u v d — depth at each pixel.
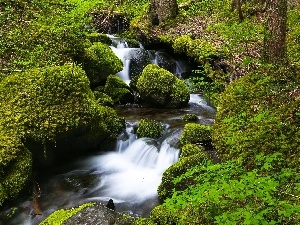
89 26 15.06
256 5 13.28
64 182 7.38
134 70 12.95
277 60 6.98
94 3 14.02
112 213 5.37
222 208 3.90
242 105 6.53
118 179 7.50
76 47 10.03
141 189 7.06
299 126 5.30
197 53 11.70
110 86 10.83
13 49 9.77
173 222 4.94
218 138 6.34
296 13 10.83
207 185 3.60
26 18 11.49
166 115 9.76
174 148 7.83
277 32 6.88
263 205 3.54
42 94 7.53
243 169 4.06
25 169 6.83
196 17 15.38
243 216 3.34
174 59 13.48
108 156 8.34
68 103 7.57
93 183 7.37
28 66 9.20
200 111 9.99
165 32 14.59
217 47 11.26
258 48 9.82
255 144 5.39
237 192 3.38
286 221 3.63
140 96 10.80
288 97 6.02
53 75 7.74
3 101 7.49
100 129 8.11
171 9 15.71
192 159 6.46
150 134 8.55
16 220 6.30
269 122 5.59
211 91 9.88
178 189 5.98
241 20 12.75
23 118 7.20
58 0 13.13
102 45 11.60
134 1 18.03
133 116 9.74
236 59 9.94
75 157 8.17
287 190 4.04
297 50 8.66
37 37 10.22
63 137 7.50
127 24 16.88
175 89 10.35
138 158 8.14
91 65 10.70
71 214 5.38
